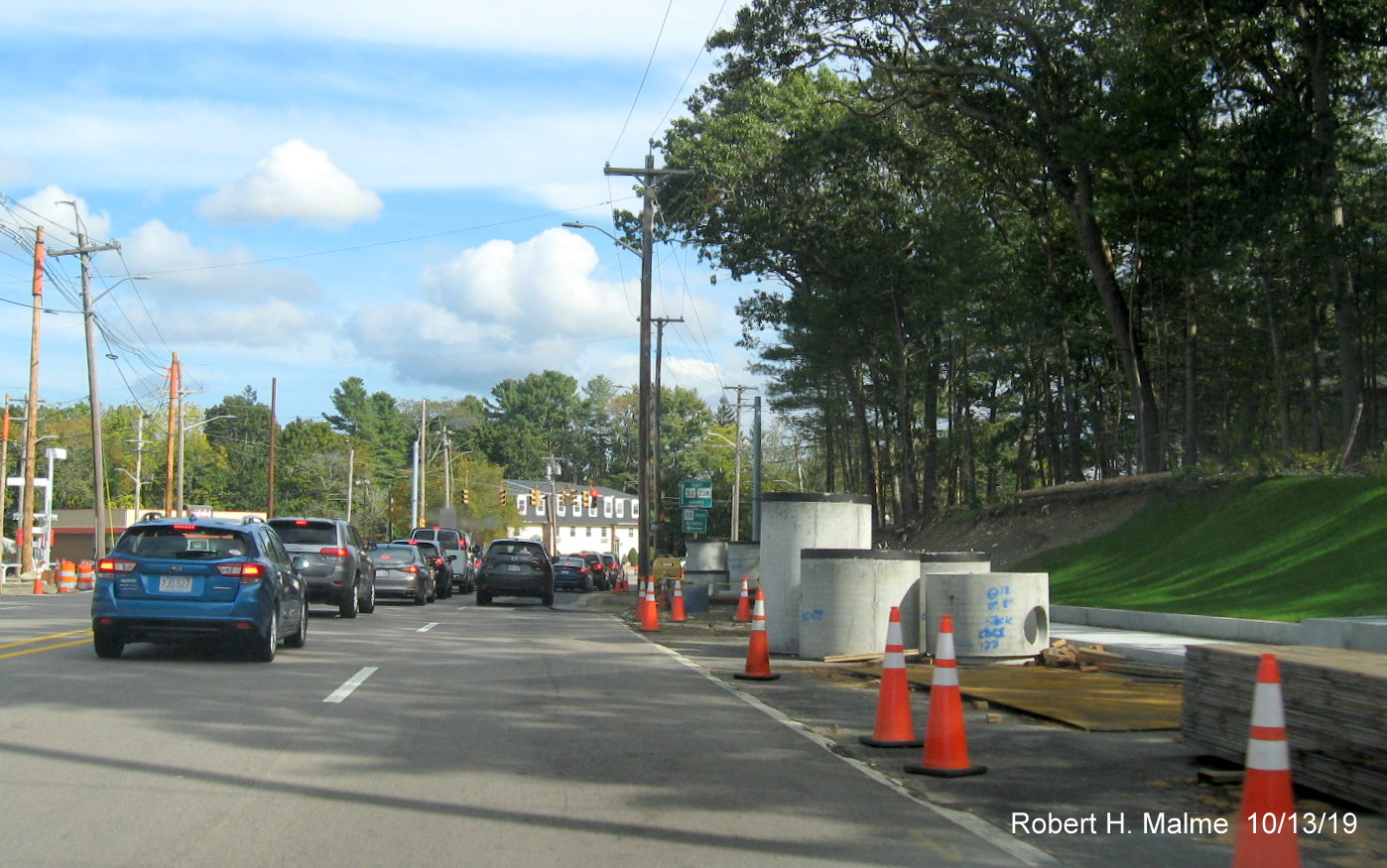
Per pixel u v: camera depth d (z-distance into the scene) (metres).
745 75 31.17
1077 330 36.62
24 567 44.00
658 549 55.16
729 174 38.84
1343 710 6.75
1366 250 26.16
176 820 6.34
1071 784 7.65
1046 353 39.22
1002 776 7.88
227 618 13.01
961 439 45.91
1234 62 26.98
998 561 31.08
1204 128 27.50
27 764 7.66
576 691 11.71
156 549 13.14
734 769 7.96
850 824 6.52
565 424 136.88
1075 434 37.22
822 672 14.07
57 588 36.00
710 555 33.56
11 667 12.48
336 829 6.21
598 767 7.93
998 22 28.86
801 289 43.00
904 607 15.54
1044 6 28.27
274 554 14.48
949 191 36.34
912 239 38.12
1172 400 36.69
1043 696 11.33
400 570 30.23
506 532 90.44
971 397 46.94
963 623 14.45
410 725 9.41
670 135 43.41
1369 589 17.59
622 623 23.73
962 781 7.71
